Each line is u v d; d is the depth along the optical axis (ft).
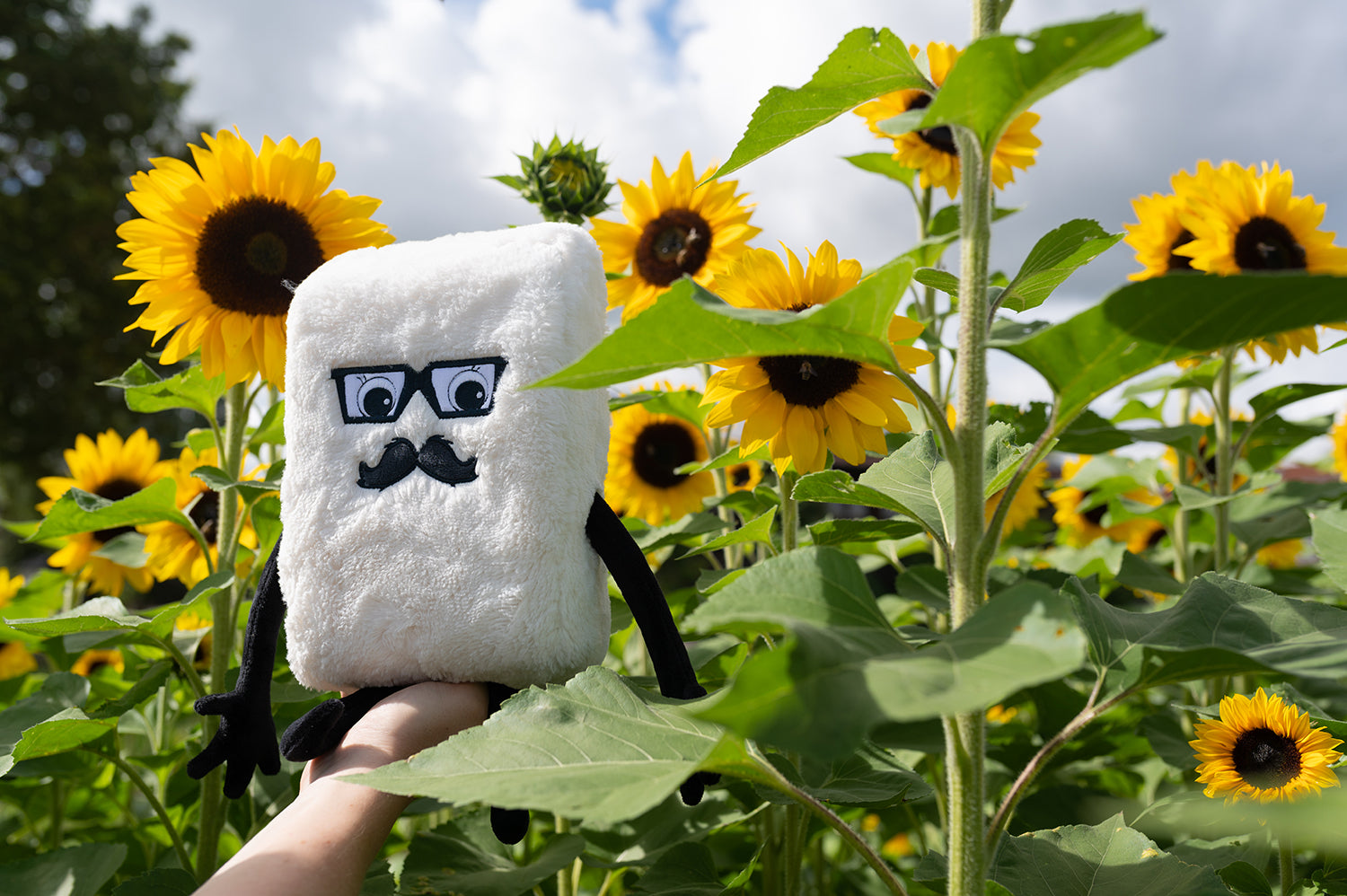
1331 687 2.97
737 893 2.70
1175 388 4.03
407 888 2.59
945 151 3.86
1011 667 1.19
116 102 28.84
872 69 1.70
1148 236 3.59
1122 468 4.57
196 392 3.21
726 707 1.16
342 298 2.09
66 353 26.48
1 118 27.89
